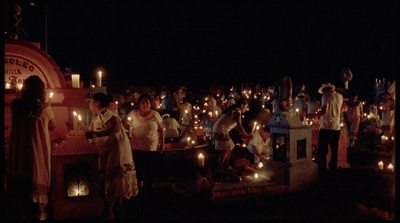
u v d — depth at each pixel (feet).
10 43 19.24
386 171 26.35
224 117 25.40
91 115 23.62
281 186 20.81
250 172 23.45
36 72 19.88
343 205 18.44
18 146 15.10
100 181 17.71
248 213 17.35
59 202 17.10
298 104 34.04
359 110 38.81
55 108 19.66
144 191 21.25
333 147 26.04
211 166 27.94
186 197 18.84
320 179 24.17
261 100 58.23
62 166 17.21
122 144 17.51
